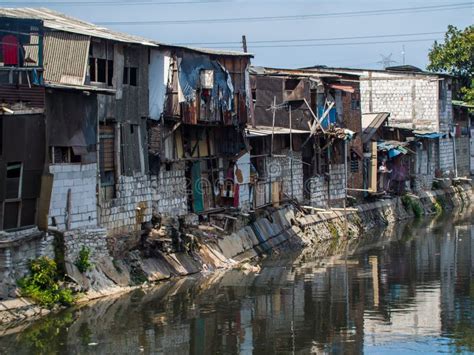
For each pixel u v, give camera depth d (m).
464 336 29.20
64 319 29.97
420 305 33.88
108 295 33.41
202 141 43.66
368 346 28.03
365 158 62.66
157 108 38.94
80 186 33.16
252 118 50.12
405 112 73.50
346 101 59.09
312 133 52.78
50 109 31.05
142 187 38.00
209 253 41.44
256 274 40.06
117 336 28.34
